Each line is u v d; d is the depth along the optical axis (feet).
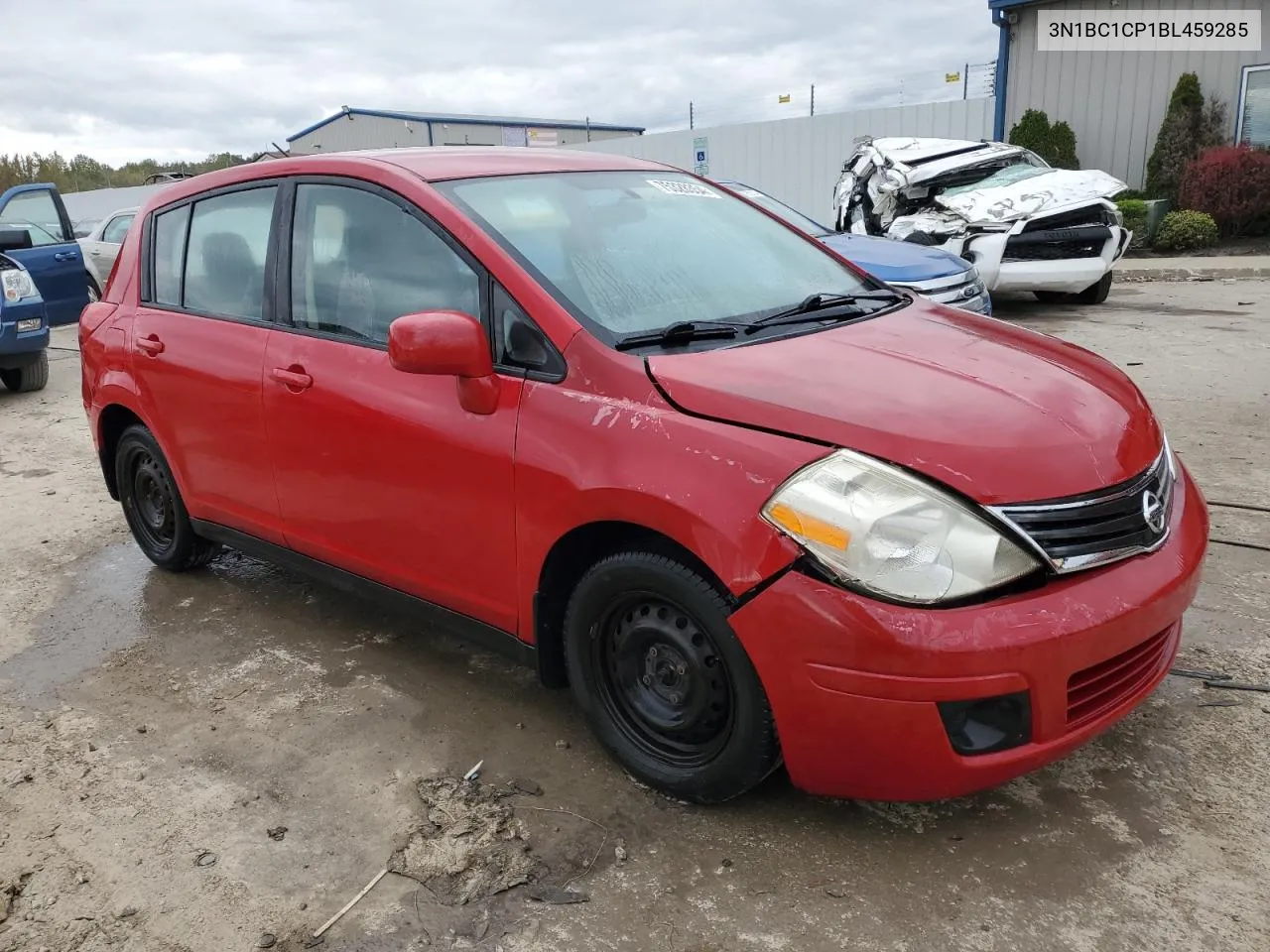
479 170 10.30
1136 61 47.16
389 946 7.10
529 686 10.72
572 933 7.13
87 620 13.01
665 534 7.57
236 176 11.97
